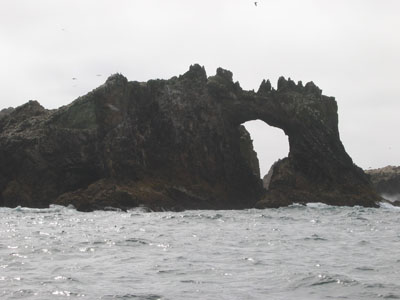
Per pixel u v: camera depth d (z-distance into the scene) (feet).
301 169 308.19
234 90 330.95
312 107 317.42
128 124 296.10
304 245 109.60
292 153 312.09
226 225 168.04
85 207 257.14
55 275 70.03
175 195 290.56
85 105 294.46
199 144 310.24
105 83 301.43
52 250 96.73
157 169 299.99
